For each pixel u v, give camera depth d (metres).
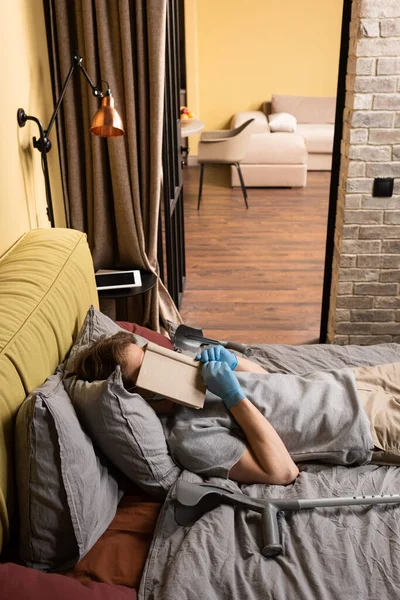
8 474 1.39
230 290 4.21
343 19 2.91
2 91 2.07
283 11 7.84
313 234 5.36
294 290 4.20
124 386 1.75
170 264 3.66
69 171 2.90
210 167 8.05
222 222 5.76
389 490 1.68
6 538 1.36
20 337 1.54
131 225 2.96
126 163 2.88
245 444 1.72
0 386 1.39
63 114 2.82
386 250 3.09
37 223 2.51
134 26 2.73
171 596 1.29
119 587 1.34
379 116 2.86
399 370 2.12
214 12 7.84
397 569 1.40
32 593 1.19
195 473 1.67
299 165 6.88
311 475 1.73
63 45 2.69
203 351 1.98
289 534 1.51
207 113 8.32
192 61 7.93
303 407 1.82
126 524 1.56
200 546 1.42
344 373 1.96
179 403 1.73
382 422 1.85
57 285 1.87
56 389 1.57
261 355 2.37
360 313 3.22
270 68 8.09
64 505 1.41
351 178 2.97
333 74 8.11
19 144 2.27
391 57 2.76
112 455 1.60
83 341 1.88
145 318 3.21
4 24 2.10
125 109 2.83
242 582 1.36
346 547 1.45
